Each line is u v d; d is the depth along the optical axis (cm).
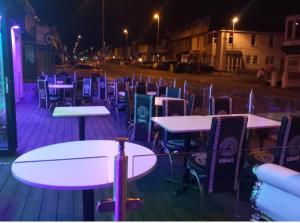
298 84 2073
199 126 342
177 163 348
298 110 1002
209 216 295
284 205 189
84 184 172
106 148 247
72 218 287
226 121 271
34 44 1714
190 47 4550
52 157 222
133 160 203
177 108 445
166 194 340
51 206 311
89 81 986
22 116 773
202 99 537
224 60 3766
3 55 447
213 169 279
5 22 444
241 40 3788
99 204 149
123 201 149
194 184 352
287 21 2472
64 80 1077
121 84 811
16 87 991
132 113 555
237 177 287
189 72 3400
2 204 312
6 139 488
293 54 2427
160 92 731
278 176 190
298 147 294
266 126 353
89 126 680
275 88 1972
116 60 7275
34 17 1404
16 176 185
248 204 273
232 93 1534
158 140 445
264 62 3897
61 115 396
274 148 287
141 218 288
